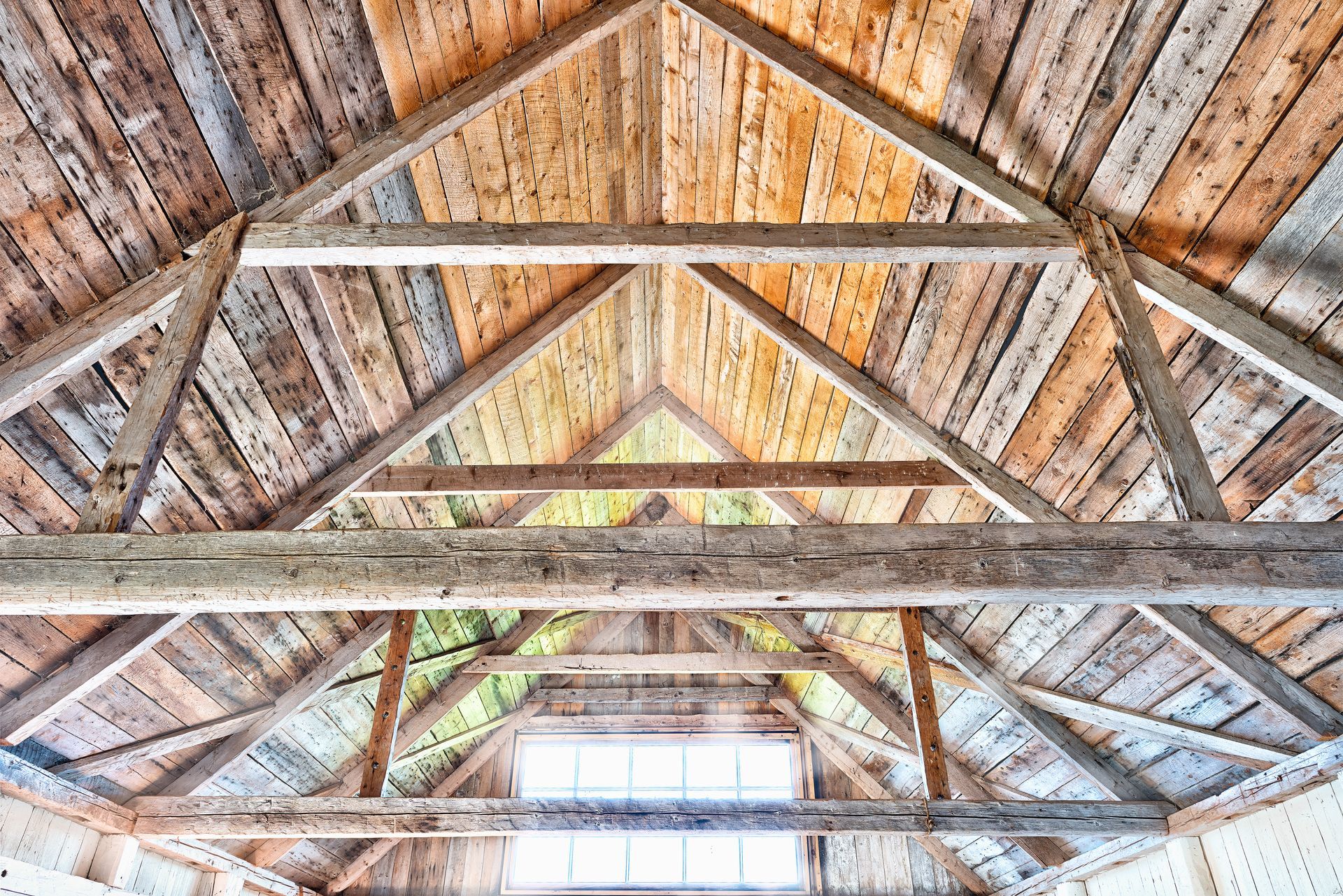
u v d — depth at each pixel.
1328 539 2.12
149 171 2.65
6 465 2.80
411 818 4.18
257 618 4.13
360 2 2.96
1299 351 2.53
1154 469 3.23
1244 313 2.61
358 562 2.16
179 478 3.36
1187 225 2.64
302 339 3.48
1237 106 2.39
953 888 6.51
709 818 4.26
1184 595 2.09
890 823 4.24
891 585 2.12
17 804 3.46
